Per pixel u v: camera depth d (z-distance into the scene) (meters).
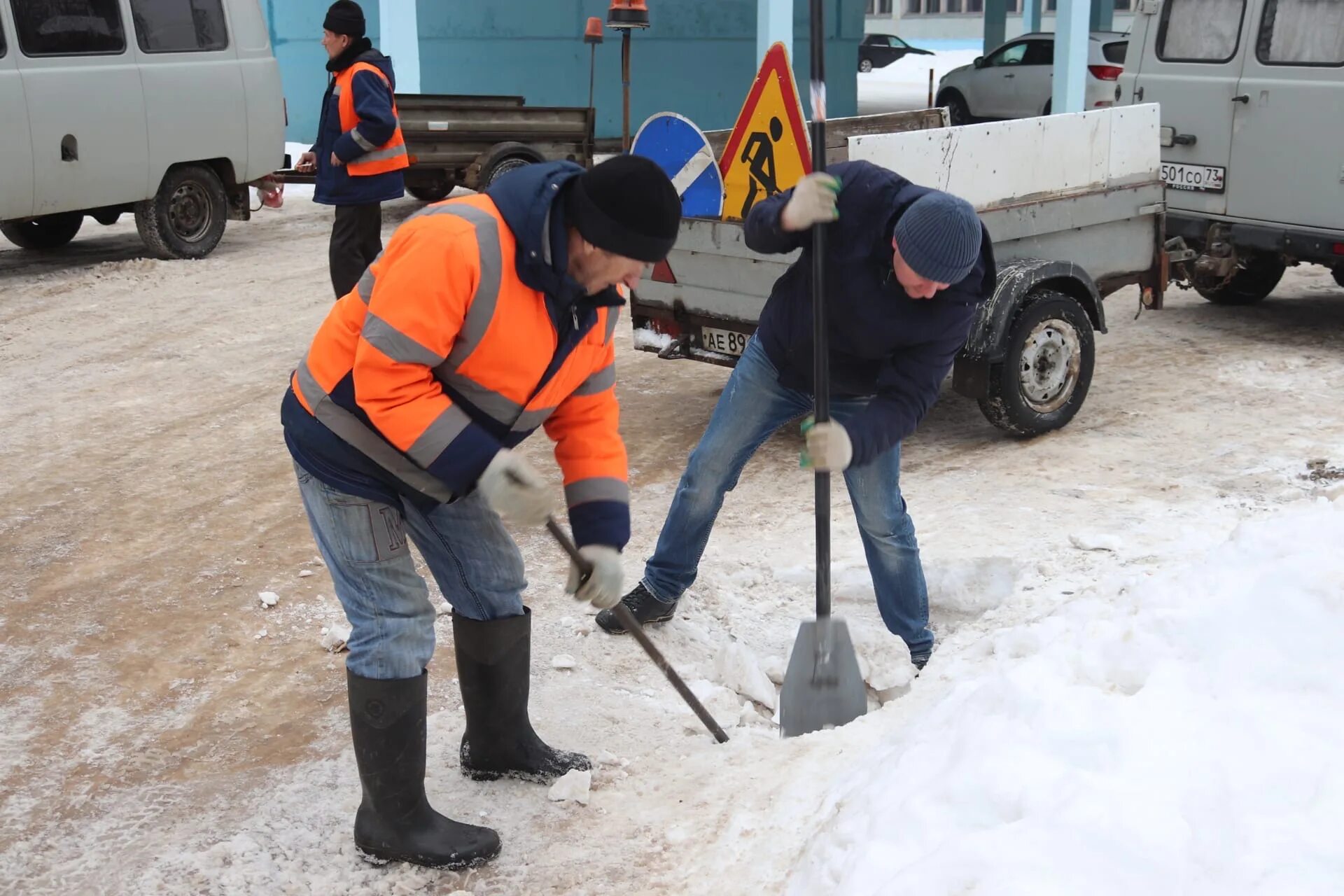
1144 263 6.65
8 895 2.81
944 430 6.38
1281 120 7.79
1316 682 2.26
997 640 3.39
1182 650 2.51
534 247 2.38
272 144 11.55
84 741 3.52
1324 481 5.43
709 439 3.99
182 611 4.37
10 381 7.29
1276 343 8.02
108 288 9.83
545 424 2.91
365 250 7.88
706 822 2.92
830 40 20.69
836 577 4.64
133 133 10.29
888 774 2.52
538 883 2.79
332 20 7.45
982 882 1.96
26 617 4.31
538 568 4.73
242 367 7.59
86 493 5.50
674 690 3.87
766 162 5.20
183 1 10.67
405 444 2.44
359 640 2.76
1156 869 1.94
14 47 9.44
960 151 5.63
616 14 8.21
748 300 5.79
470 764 3.25
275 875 2.86
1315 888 1.82
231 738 3.55
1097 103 17.50
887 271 3.35
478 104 12.57
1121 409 6.61
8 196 9.56
